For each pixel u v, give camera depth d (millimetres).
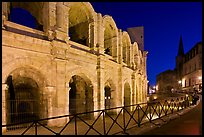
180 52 82125
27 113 16094
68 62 17625
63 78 16766
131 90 30672
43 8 16875
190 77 64312
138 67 35000
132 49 32156
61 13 17078
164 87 81688
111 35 26266
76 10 21141
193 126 11211
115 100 25156
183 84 72438
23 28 15062
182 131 10258
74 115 9781
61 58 16609
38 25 19672
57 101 16219
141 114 23266
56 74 16391
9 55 13609
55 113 16141
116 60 25828
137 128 12102
